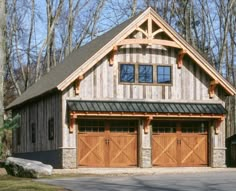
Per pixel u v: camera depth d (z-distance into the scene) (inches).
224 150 1179.9
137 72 1137.4
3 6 1009.5
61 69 1277.1
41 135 1239.5
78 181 796.0
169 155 1155.3
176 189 675.4
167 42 1126.4
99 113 1076.5
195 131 1178.6
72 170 1026.1
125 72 1130.7
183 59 1169.4
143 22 1104.2
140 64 1140.5
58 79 1138.7
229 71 1966.0
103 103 1101.7
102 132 1117.1
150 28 1110.4
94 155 1107.3
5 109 1595.7
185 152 1168.8
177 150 1162.0
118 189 679.1
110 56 1114.7
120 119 1127.6
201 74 1178.6
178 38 1135.6
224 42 1883.6
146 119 1127.6
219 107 1167.6
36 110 1291.8
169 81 1157.7
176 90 1159.6
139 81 1137.4
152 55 1151.0
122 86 1125.1
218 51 2010.3
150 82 1145.4
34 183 745.6
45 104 1210.0
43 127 1223.5
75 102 1083.3
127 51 1134.4
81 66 1067.3
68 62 1301.7
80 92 1094.4
